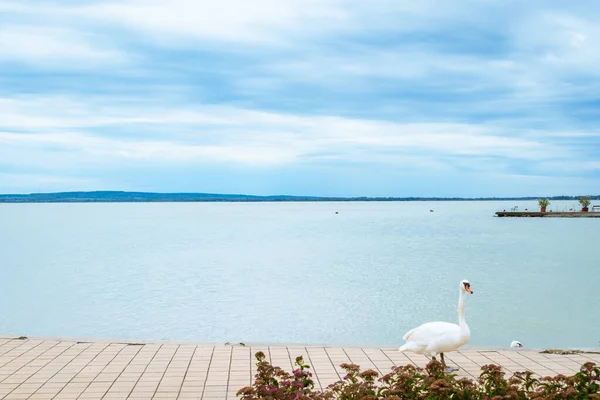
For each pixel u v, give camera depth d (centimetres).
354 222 10925
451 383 668
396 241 6056
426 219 12256
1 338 1230
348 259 4325
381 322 2225
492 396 670
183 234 7369
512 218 12125
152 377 974
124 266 3947
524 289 2973
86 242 6091
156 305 2559
